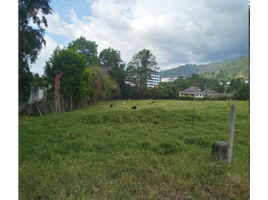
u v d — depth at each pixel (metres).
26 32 13.33
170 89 45.44
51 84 21.80
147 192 3.21
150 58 46.56
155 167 4.28
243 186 3.31
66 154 5.43
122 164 4.46
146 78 46.72
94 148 5.89
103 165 4.43
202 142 6.60
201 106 18.06
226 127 9.17
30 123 9.68
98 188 3.34
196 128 8.98
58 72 19.73
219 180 3.63
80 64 20.38
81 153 5.41
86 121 10.13
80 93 20.05
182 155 5.21
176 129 8.73
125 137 7.19
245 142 6.85
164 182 3.56
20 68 13.48
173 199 3.06
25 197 3.03
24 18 12.53
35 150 5.61
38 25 13.86
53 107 15.99
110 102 31.52
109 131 7.88
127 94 45.62
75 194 3.12
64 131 8.01
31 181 3.58
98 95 27.91
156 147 5.84
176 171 3.96
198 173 3.87
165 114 11.41
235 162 4.52
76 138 6.90
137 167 4.13
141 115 11.12
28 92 15.31
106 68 45.97
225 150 4.57
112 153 5.38
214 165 4.19
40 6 13.18
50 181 3.55
